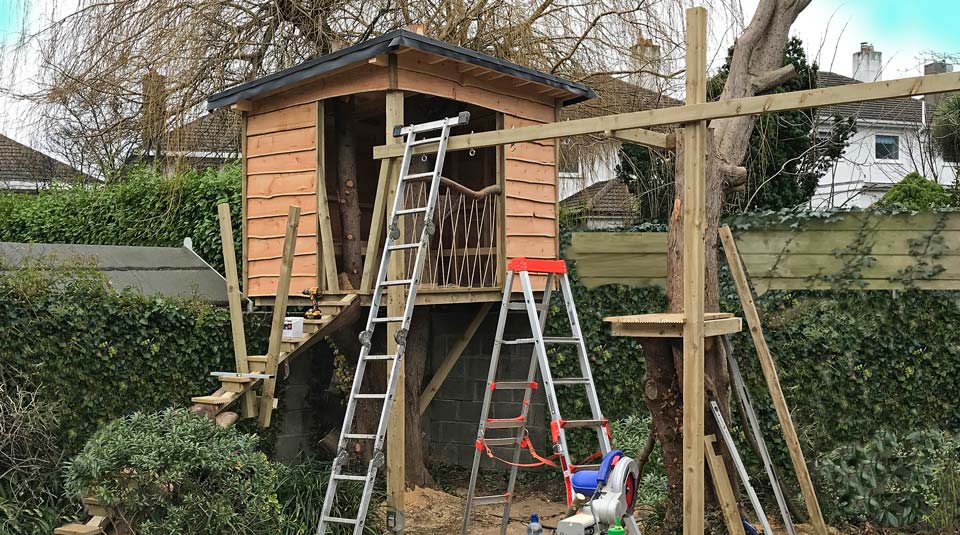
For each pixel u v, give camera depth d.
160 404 7.19
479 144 6.17
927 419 7.30
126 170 13.24
